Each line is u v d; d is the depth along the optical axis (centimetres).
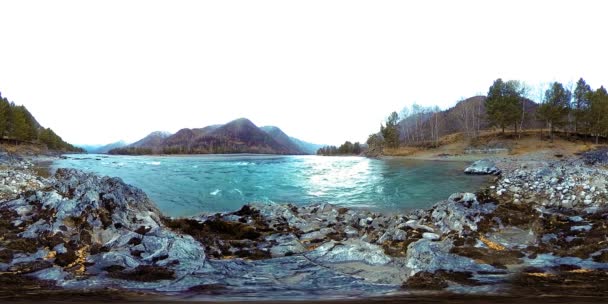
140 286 707
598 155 3397
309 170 3506
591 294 663
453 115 11281
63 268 772
